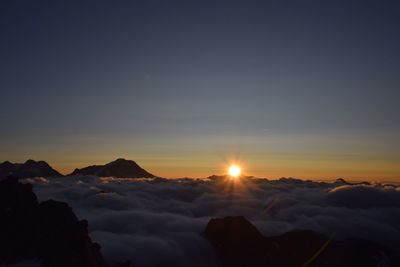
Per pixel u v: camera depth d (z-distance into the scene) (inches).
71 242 4315.9
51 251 4072.3
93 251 4739.2
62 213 4692.4
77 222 4724.4
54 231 4372.5
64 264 3951.8
